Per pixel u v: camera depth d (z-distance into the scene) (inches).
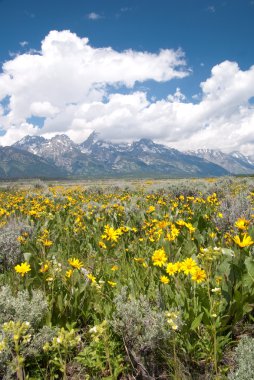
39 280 148.1
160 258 141.6
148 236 241.3
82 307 136.4
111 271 181.6
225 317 119.0
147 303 125.0
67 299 137.6
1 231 253.9
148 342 108.3
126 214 335.6
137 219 302.2
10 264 202.4
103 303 138.9
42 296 127.6
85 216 318.3
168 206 383.9
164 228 235.9
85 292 138.2
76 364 115.1
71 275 142.3
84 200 528.1
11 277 173.5
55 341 100.0
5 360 101.3
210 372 105.7
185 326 112.3
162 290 135.5
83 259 223.0
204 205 358.9
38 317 119.2
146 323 114.5
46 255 207.6
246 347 100.7
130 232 256.7
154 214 310.3
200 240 202.2
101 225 293.1
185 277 146.5
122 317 116.1
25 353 108.5
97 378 107.7
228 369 106.3
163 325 108.9
